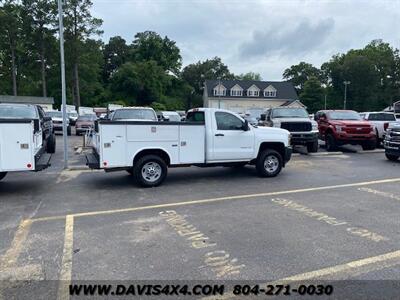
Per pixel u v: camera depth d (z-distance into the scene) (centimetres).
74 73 5397
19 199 754
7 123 747
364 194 791
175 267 421
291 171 1106
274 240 505
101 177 995
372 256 450
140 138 842
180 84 8662
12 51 5384
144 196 777
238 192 813
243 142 955
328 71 9356
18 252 470
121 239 513
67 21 4856
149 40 8144
